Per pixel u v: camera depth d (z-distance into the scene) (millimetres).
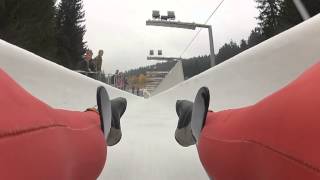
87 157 1425
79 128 1450
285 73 3035
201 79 7727
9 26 24828
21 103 969
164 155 3066
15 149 827
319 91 842
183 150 3230
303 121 851
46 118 1090
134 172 2561
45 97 3947
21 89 1061
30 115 978
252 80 3980
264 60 3580
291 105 934
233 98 4688
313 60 2584
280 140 942
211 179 1678
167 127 4930
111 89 10992
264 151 1032
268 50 3467
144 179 2410
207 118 1893
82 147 1383
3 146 783
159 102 15234
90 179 1521
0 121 804
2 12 24688
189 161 2855
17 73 3256
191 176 2473
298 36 2822
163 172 2568
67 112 1555
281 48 3131
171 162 2832
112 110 2395
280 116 979
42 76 3934
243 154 1205
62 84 4723
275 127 992
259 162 1068
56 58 34375
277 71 3215
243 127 1262
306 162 802
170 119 6168
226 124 1519
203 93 1883
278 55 3195
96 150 1573
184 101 2658
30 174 872
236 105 4473
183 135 2438
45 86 4008
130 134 4238
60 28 47312
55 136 1098
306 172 797
